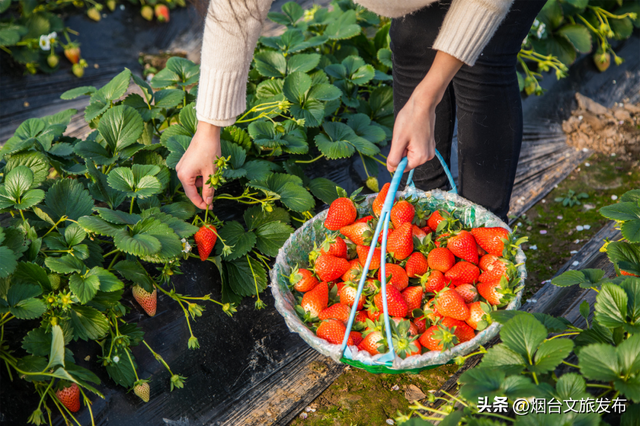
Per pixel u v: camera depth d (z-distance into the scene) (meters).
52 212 1.59
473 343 1.24
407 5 1.42
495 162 1.66
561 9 3.06
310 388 1.52
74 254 1.47
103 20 3.30
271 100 2.11
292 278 1.45
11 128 2.75
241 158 1.82
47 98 2.91
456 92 1.61
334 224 1.59
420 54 1.65
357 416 1.44
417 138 1.32
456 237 1.50
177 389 1.49
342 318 1.39
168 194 1.84
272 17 2.69
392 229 1.58
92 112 1.95
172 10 3.46
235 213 1.95
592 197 2.46
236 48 1.30
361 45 2.76
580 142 2.79
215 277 1.76
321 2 3.39
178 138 1.79
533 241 2.22
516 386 0.99
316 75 2.26
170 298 1.66
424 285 1.45
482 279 1.47
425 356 1.22
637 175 2.59
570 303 1.68
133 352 1.52
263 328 1.68
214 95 1.38
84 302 1.33
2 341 1.39
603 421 1.06
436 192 1.68
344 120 2.33
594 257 1.98
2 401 1.34
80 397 1.40
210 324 1.64
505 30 1.41
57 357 1.25
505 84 1.53
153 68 3.16
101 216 1.45
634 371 1.00
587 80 3.15
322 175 2.18
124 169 1.62
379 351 1.27
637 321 1.14
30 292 1.36
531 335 1.10
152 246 1.41
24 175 1.53
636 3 3.29
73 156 1.95
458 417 1.04
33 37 3.01
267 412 1.47
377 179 2.26
